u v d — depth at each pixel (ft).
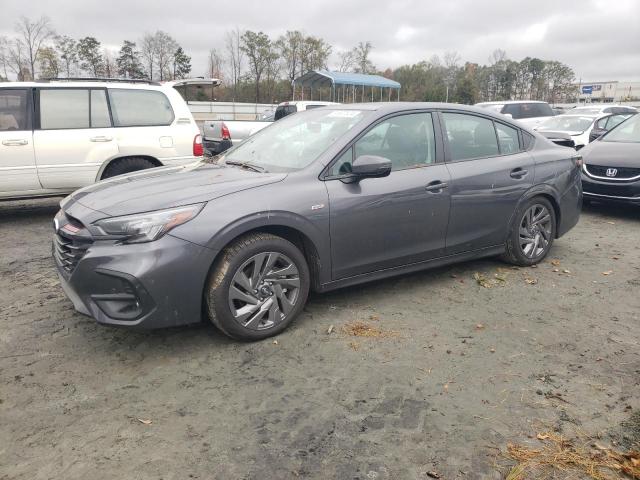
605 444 8.60
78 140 23.07
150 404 9.64
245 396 9.91
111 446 8.50
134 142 24.14
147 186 12.30
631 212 26.91
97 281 10.68
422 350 11.72
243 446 8.51
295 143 14.28
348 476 7.86
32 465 8.05
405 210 13.85
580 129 44.24
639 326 13.05
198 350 11.63
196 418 9.23
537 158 17.02
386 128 14.01
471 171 15.23
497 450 8.44
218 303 11.32
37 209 26.94
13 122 22.20
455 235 15.19
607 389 10.21
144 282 10.48
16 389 10.07
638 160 24.23
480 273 16.76
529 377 10.63
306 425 9.05
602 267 17.66
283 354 11.48
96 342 11.98
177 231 10.78
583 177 25.77
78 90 23.32
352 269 13.39
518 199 16.38
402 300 14.53
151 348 11.71
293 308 12.42
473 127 15.90
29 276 16.44
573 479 7.82
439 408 9.55
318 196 12.44
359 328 12.75
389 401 9.76
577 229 23.22
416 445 8.55
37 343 11.93
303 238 12.57
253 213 11.48
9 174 22.09
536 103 60.29
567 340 12.26
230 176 12.75
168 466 8.05
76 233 11.11
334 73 82.28
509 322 13.23
